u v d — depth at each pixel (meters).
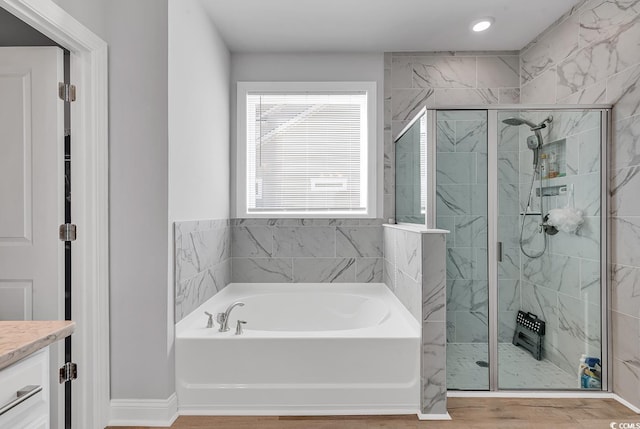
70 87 1.92
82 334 1.93
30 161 1.87
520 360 2.37
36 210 1.87
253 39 3.13
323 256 3.39
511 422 2.05
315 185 3.42
